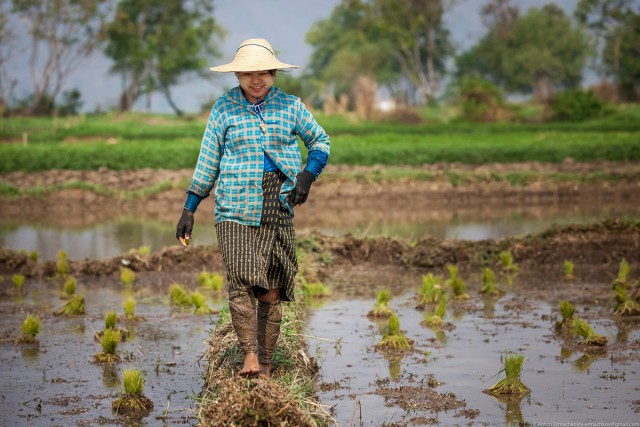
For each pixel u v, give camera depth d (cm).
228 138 537
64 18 7212
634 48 9275
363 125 4650
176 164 2845
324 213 2067
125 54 7756
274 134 537
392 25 8612
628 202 2194
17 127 4500
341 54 9450
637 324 853
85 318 929
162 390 661
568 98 5234
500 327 854
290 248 548
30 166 2770
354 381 673
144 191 2383
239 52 541
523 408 601
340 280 1160
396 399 627
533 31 9588
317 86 8881
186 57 8025
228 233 534
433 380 670
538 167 2777
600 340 773
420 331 843
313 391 626
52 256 1413
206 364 725
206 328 872
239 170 533
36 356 766
